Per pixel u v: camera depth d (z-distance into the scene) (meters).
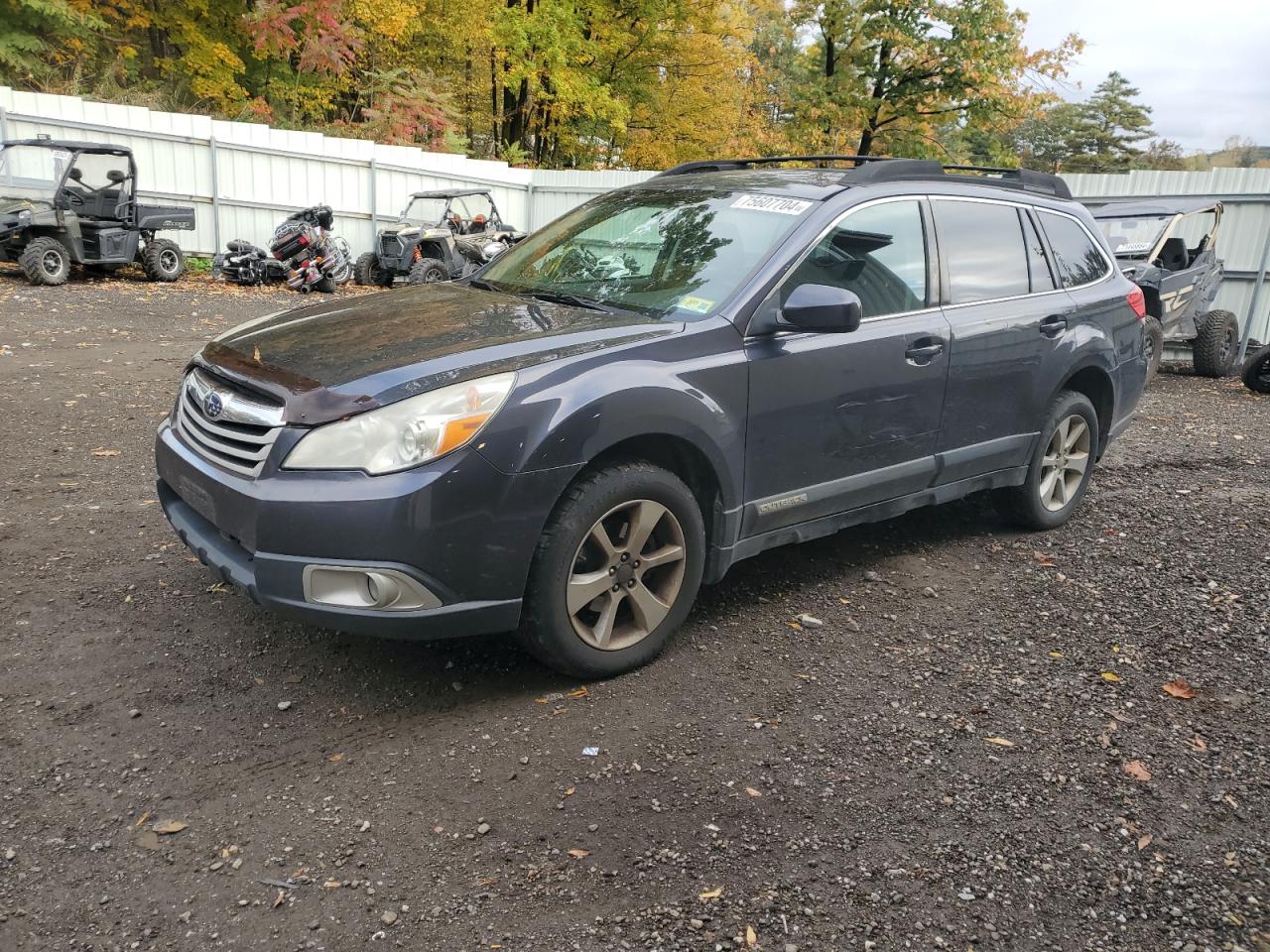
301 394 2.95
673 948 2.18
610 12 25.89
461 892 2.34
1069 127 79.19
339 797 2.69
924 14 21.03
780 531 3.84
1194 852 2.59
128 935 2.17
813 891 2.38
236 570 3.00
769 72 28.31
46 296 12.60
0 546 4.33
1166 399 10.35
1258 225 13.30
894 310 4.13
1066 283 5.08
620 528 3.36
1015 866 2.51
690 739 3.04
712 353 3.46
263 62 22.27
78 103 15.47
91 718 3.03
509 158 26.50
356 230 19.00
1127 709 3.34
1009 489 5.05
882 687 3.44
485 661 3.51
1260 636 3.94
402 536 2.82
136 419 6.77
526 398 3.00
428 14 24.03
